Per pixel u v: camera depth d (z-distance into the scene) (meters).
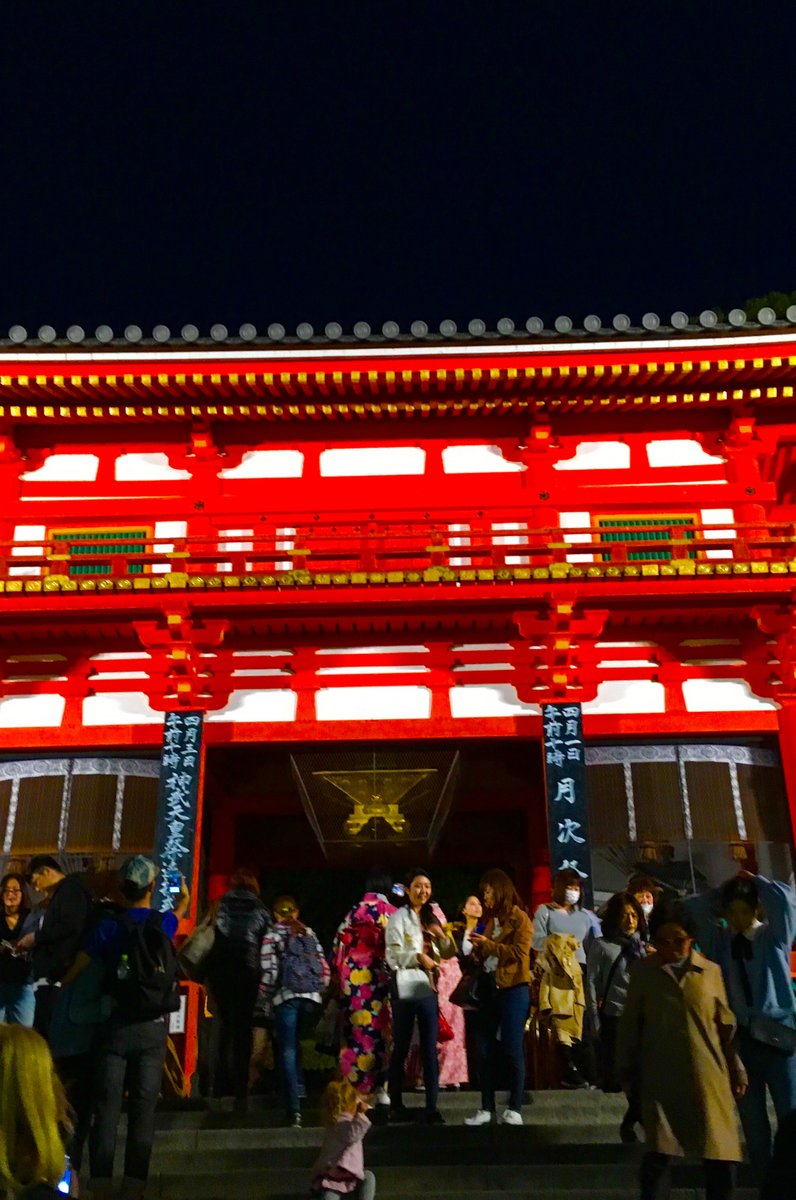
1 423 22.39
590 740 19.75
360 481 22.27
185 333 21.00
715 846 19.61
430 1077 12.12
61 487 22.25
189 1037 16.25
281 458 22.59
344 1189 9.46
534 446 22.42
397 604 19.30
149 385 21.44
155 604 19.28
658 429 22.67
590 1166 10.67
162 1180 10.69
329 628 20.02
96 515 21.92
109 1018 9.12
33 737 19.58
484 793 24.25
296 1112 12.23
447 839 25.05
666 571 19.12
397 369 21.22
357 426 22.77
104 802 19.47
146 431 22.73
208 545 21.53
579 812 18.75
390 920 12.52
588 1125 11.67
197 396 21.95
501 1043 12.17
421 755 20.58
